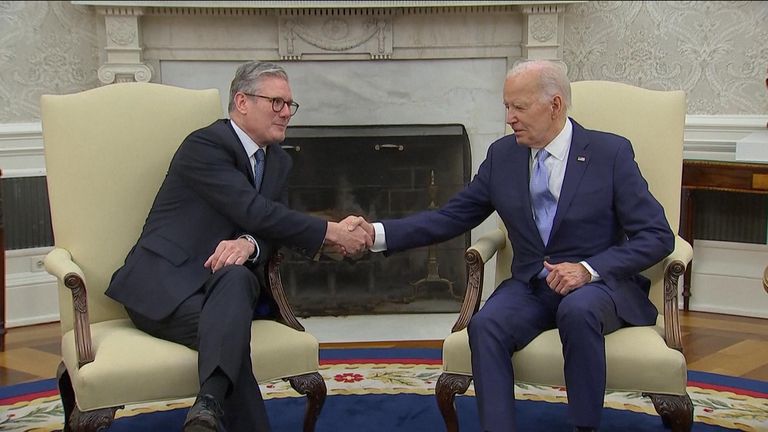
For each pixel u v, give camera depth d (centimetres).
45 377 331
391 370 335
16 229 402
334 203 416
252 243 245
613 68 419
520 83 237
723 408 288
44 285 410
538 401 297
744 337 372
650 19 410
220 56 408
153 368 216
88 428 212
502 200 249
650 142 260
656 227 232
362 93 418
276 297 251
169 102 264
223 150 248
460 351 232
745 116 400
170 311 230
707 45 403
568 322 216
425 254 422
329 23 407
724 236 408
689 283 411
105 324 246
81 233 249
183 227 246
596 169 241
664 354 218
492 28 412
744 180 359
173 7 396
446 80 418
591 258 232
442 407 235
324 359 351
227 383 214
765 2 391
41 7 400
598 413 214
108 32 394
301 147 411
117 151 255
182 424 281
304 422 240
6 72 396
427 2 397
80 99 255
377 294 423
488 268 445
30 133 400
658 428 270
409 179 416
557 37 406
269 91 248
